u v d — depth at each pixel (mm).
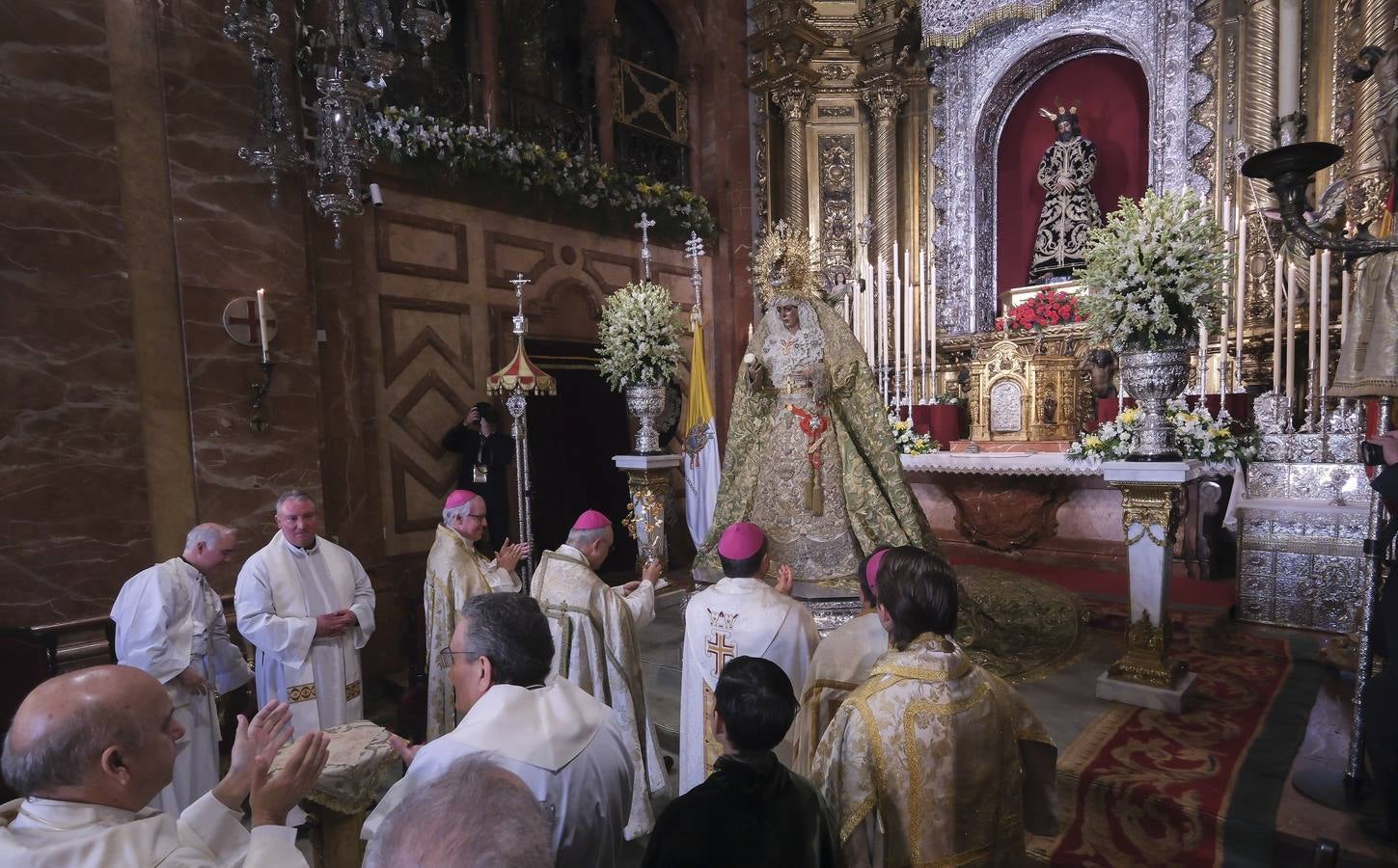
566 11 9188
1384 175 6562
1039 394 7777
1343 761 3494
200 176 4992
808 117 10414
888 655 1959
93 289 4543
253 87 5242
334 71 4777
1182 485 4242
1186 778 3363
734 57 10352
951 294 10047
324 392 6008
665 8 10055
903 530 4969
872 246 10344
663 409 7473
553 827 1724
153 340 4812
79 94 4496
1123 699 4250
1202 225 4148
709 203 10219
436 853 839
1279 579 5402
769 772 1655
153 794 1545
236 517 5129
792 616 2783
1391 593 2918
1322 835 2873
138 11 4754
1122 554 6996
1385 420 4207
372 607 4172
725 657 2789
